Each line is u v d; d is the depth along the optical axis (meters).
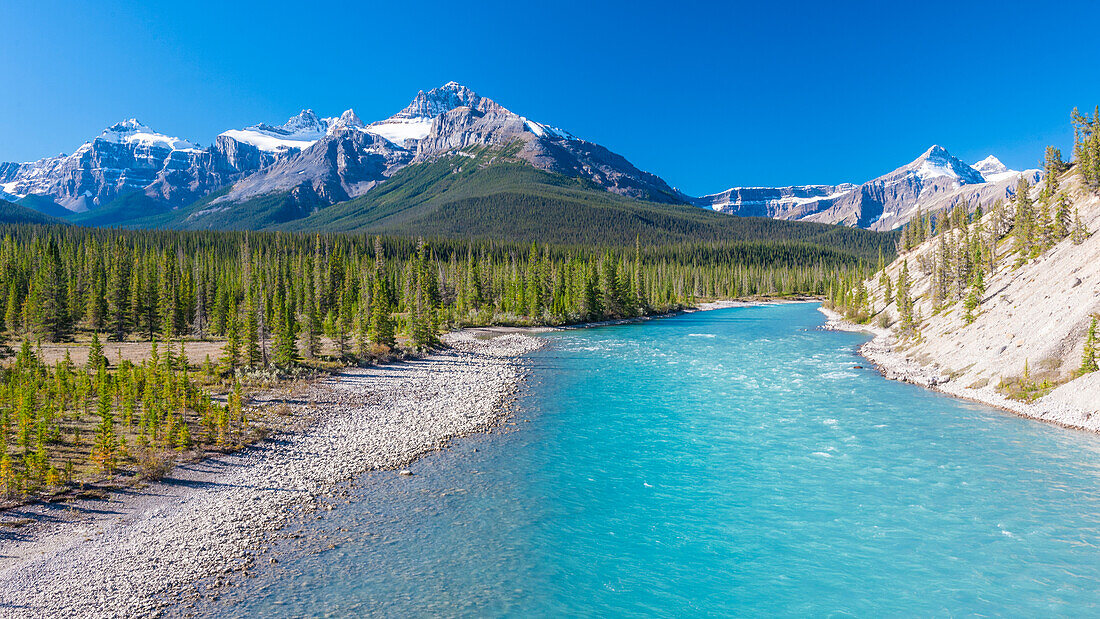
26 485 27.59
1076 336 43.62
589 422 42.53
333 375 61.03
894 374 57.44
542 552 23.27
